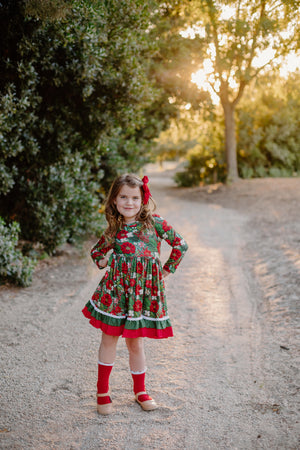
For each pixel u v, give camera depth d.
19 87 5.74
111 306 2.77
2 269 5.62
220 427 2.65
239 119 24.62
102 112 6.85
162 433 2.62
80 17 5.20
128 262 2.77
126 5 5.79
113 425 2.72
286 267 6.18
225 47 9.54
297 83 11.66
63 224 7.45
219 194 19.59
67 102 6.54
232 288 5.73
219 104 22.16
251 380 3.21
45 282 6.18
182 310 4.92
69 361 3.65
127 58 6.34
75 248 8.45
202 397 3.02
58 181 6.92
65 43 5.31
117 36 6.05
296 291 5.04
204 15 9.38
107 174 10.38
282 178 22.75
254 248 8.10
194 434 2.60
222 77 11.29
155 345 3.95
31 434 2.63
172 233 2.91
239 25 7.42
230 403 2.92
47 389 3.18
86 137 7.22
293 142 24.52
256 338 3.99
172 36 11.51
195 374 3.37
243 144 24.75
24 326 4.47
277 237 8.73
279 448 2.41
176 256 2.92
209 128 25.28
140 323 2.74
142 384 2.96
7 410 2.90
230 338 4.05
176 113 15.76
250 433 2.57
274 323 4.27
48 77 5.96
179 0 8.59
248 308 4.88
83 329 4.40
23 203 6.89
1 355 3.76
